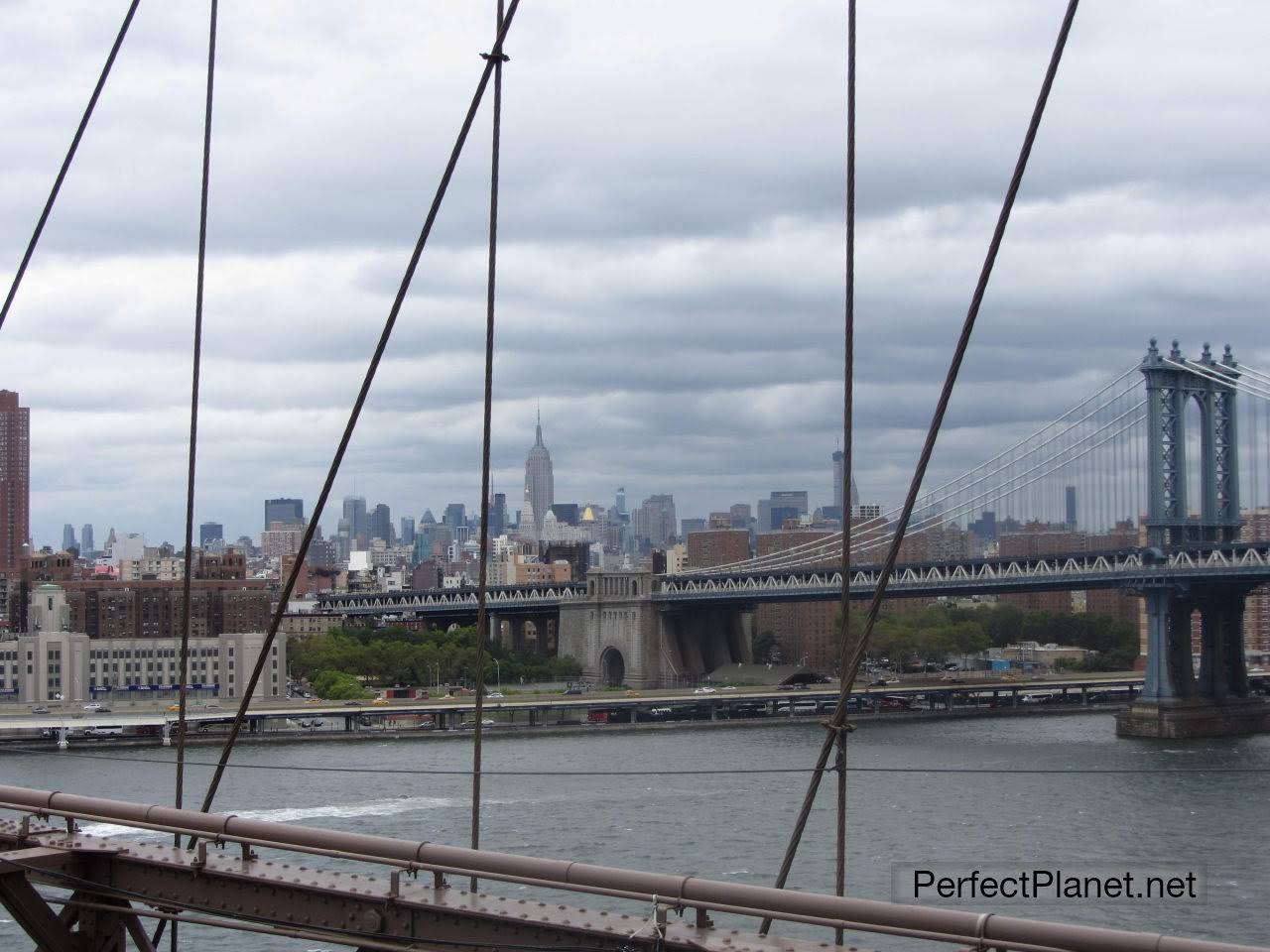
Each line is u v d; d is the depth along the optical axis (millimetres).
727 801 131000
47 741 194000
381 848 21953
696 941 19125
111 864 24219
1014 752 179625
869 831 115688
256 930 22359
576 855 106938
